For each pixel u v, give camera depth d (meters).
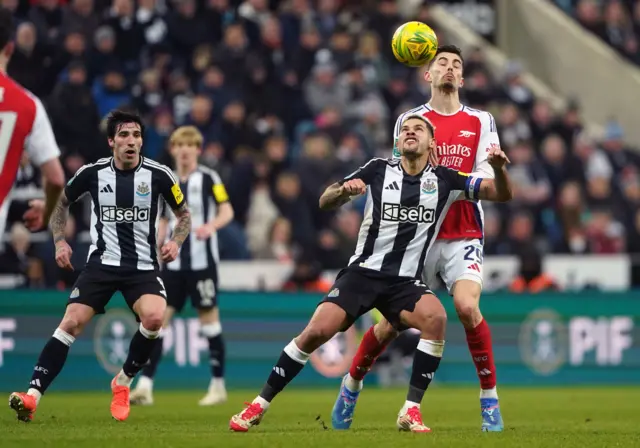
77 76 51.69
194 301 37.31
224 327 46.00
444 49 26.66
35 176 45.38
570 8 82.81
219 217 36.75
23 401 25.33
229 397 40.94
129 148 26.86
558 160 64.19
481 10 79.94
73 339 26.70
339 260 51.62
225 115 56.88
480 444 20.39
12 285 45.81
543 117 67.44
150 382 36.50
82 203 48.53
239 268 49.03
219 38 61.88
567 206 59.28
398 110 64.56
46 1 57.22
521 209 58.75
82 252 46.66
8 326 43.03
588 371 49.84
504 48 80.12
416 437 21.48
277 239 51.12
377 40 68.75
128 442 19.80
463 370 48.50
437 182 23.97
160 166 27.45
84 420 27.61
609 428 27.53
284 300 46.81
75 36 54.72
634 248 61.31
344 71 64.12
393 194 23.92
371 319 47.88
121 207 27.16
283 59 64.00
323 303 23.70
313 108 61.88
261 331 46.44
